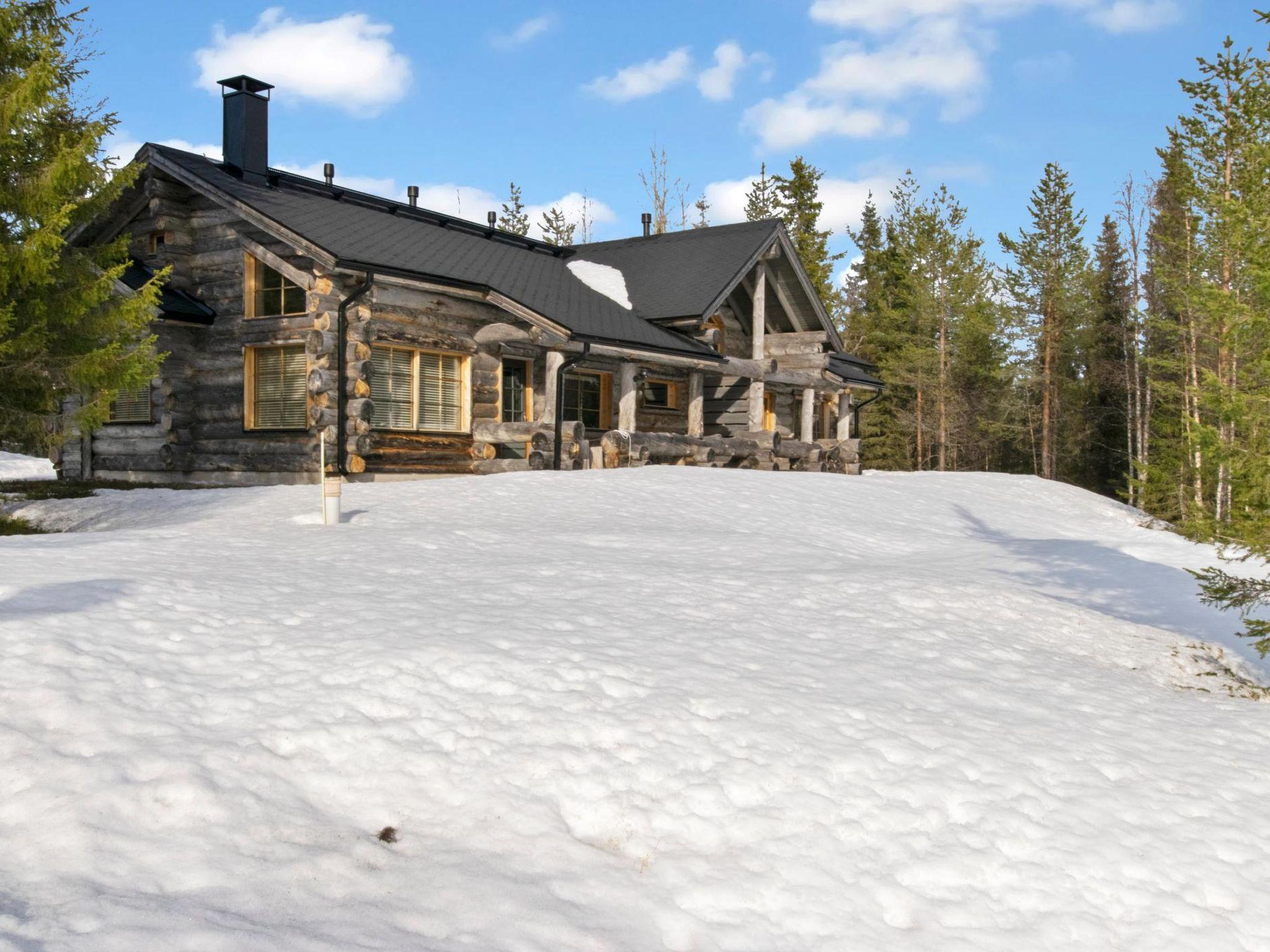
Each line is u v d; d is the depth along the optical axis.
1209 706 7.64
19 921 3.31
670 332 23.78
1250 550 9.20
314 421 17.56
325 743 5.00
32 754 4.43
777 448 24.80
